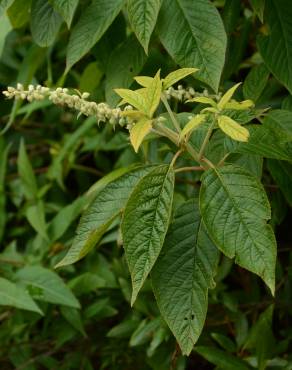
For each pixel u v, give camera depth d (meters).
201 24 0.71
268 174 0.91
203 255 0.65
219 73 0.70
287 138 0.69
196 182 0.90
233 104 0.63
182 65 0.71
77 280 1.01
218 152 0.70
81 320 1.01
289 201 0.77
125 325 0.97
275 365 0.84
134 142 0.61
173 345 0.93
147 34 0.67
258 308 0.95
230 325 0.94
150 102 0.63
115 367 1.03
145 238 0.61
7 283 0.88
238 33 0.90
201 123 0.70
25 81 0.92
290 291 0.93
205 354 0.83
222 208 0.62
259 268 0.60
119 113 0.66
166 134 0.65
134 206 0.62
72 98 0.66
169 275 0.65
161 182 0.62
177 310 0.64
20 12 0.83
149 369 1.01
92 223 0.65
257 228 0.61
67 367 1.05
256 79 0.79
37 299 0.95
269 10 0.76
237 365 0.83
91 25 0.73
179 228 0.66
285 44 0.75
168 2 0.72
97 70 0.90
